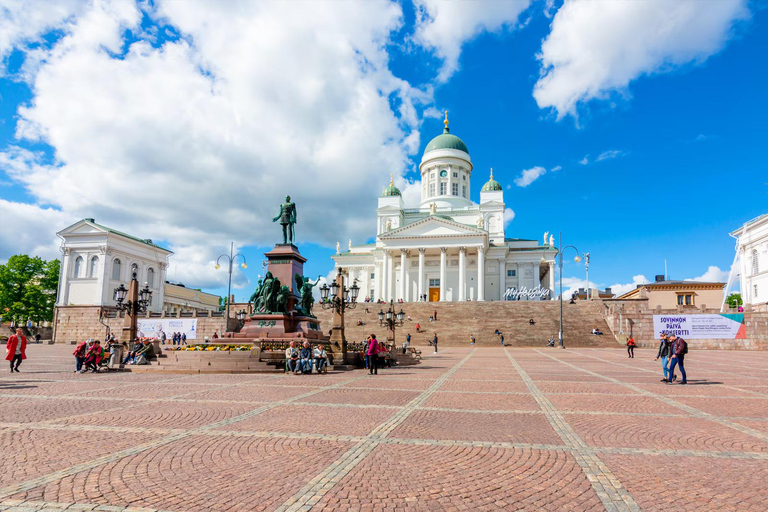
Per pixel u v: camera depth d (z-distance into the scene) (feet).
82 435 34.19
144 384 63.16
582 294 400.67
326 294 103.60
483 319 222.69
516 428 37.29
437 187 386.11
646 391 58.85
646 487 24.40
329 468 27.02
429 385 64.08
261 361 80.12
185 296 400.47
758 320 176.86
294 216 101.35
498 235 351.87
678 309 193.06
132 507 21.40
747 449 31.42
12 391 56.24
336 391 57.26
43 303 284.82
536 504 22.22
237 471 26.40
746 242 263.08
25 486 23.80
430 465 27.76
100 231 288.30
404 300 309.83
